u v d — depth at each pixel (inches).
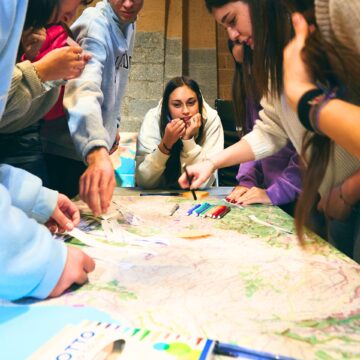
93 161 42.0
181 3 131.6
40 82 38.6
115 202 49.8
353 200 36.6
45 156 58.9
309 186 24.0
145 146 79.0
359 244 36.0
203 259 30.8
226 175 85.7
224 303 23.6
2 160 50.2
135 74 126.9
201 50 136.8
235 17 39.1
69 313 21.9
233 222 41.9
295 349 19.1
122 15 58.6
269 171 57.3
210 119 81.0
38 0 33.7
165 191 60.7
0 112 25.0
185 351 17.6
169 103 76.9
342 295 25.0
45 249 23.6
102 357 17.1
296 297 24.7
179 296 24.4
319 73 21.6
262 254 32.2
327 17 21.3
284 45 26.4
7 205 22.4
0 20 21.7
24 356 17.7
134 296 24.3
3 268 21.6
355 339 20.1
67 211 36.2
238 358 17.9
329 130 20.8
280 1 25.9
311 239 35.9
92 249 32.4
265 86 30.3
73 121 44.9
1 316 21.5
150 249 32.9
